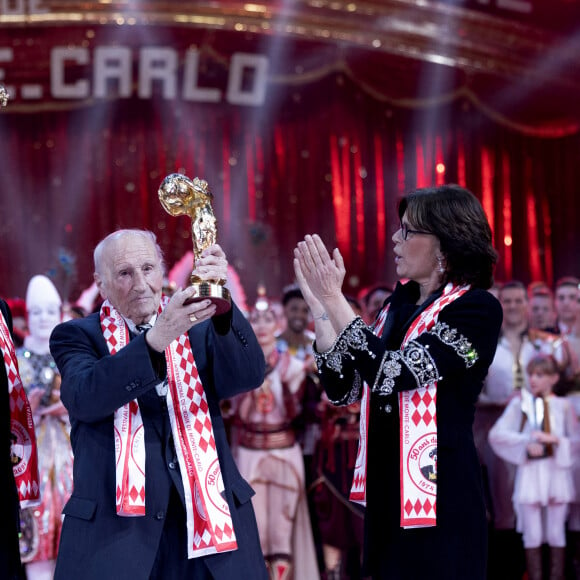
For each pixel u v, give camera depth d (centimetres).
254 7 1351
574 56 1440
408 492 298
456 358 302
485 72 1435
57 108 1351
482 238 322
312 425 658
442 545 296
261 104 1413
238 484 308
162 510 292
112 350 309
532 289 854
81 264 1376
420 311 319
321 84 1452
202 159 1427
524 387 693
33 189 1394
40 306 619
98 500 291
